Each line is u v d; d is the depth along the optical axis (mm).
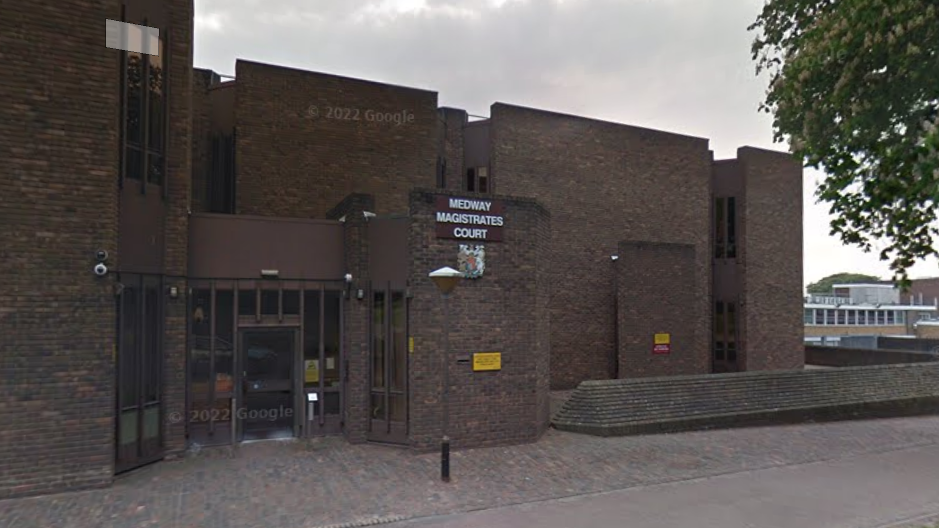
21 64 8531
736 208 23969
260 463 10273
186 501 8352
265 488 8945
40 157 8609
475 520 7812
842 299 61062
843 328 55344
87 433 8789
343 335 12289
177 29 10914
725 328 23984
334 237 12453
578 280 20266
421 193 11367
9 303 8383
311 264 12219
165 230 10688
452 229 11531
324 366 12227
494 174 19141
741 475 10180
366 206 12180
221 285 11516
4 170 8391
